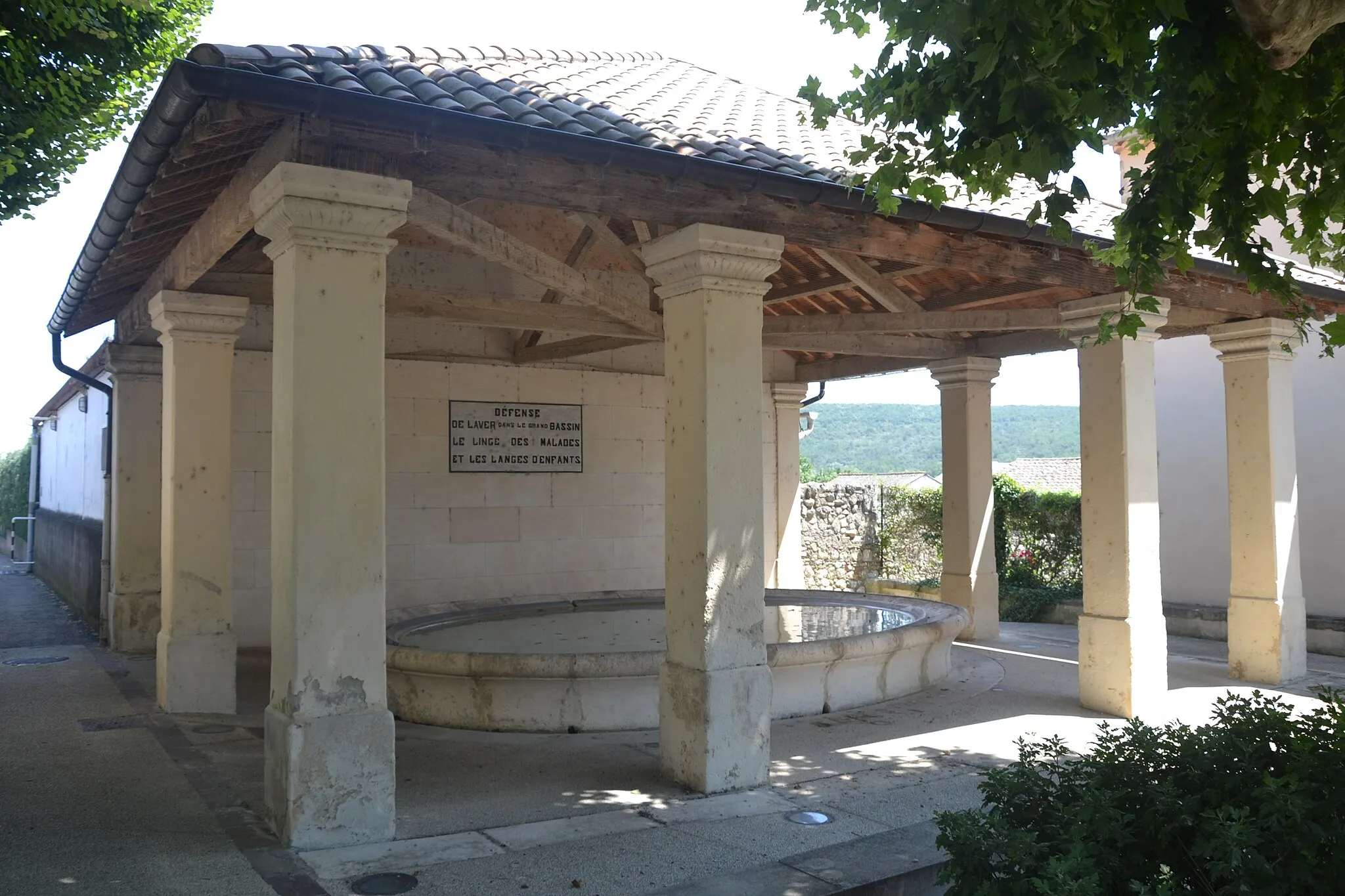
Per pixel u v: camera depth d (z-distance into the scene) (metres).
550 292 7.09
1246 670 7.12
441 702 5.67
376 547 3.72
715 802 4.16
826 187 4.30
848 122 7.11
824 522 13.47
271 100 3.14
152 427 8.16
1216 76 2.61
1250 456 7.16
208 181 4.26
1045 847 2.47
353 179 3.61
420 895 3.15
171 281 5.68
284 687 3.65
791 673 5.89
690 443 4.38
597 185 4.06
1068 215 5.95
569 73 5.85
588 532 9.84
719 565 4.31
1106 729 3.23
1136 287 3.39
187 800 4.20
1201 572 9.98
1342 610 8.88
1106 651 5.95
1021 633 9.77
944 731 5.52
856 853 3.36
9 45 6.01
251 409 8.23
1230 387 7.29
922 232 4.99
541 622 7.82
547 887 3.21
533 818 3.96
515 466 9.45
